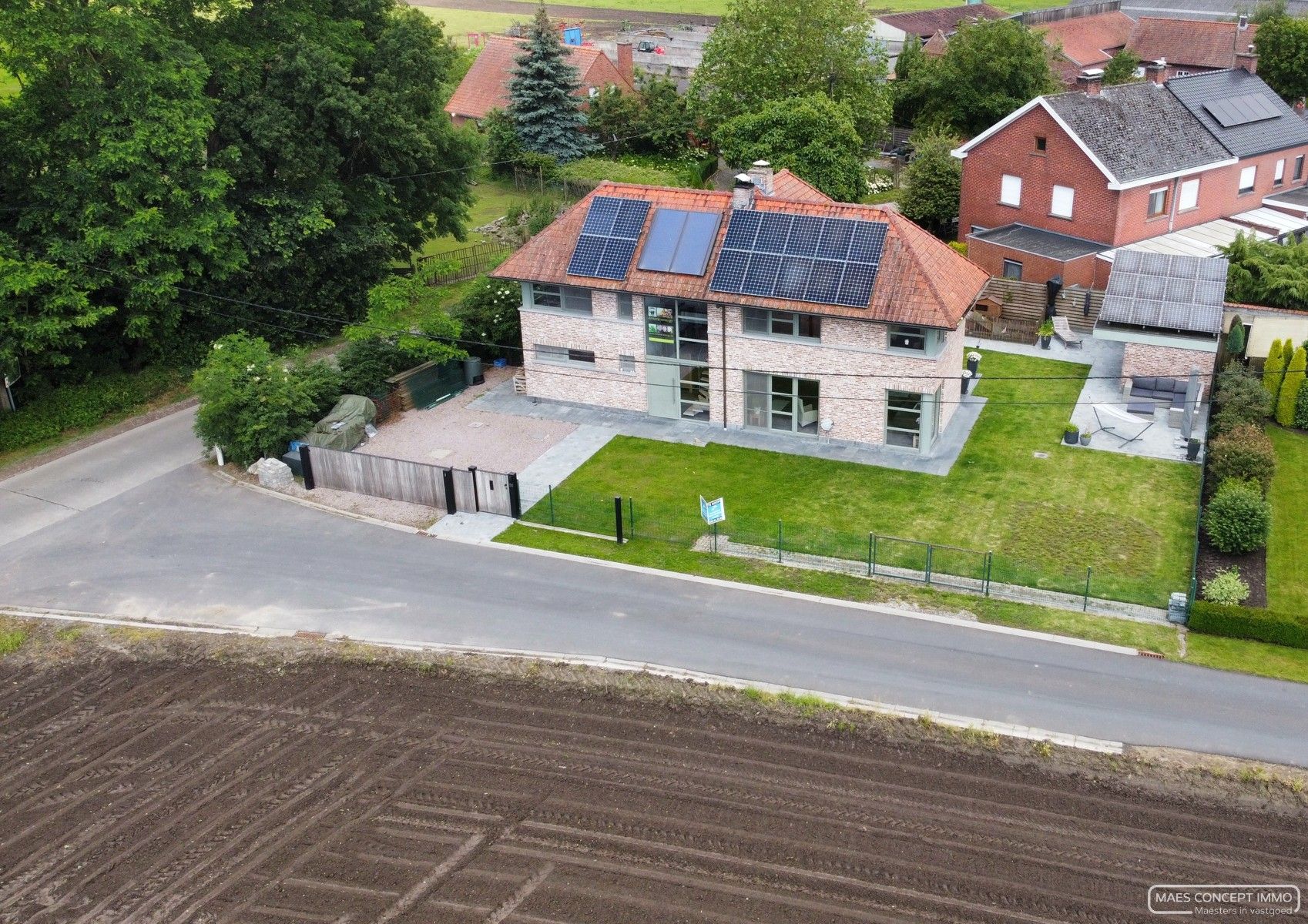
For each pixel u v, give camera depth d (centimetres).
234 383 4009
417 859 2284
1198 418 4006
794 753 2572
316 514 3728
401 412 4388
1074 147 5119
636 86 8856
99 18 4119
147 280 4369
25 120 4281
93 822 2436
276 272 4981
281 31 4969
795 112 6019
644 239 4112
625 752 2594
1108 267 4972
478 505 3697
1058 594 3127
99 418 4503
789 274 3850
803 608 3106
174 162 4341
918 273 3725
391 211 5391
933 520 3488
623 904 2148
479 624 3103
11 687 2930
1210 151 5366
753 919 2102
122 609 3241
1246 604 3052
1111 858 2236
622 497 3706
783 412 4053
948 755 2548
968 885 2170
